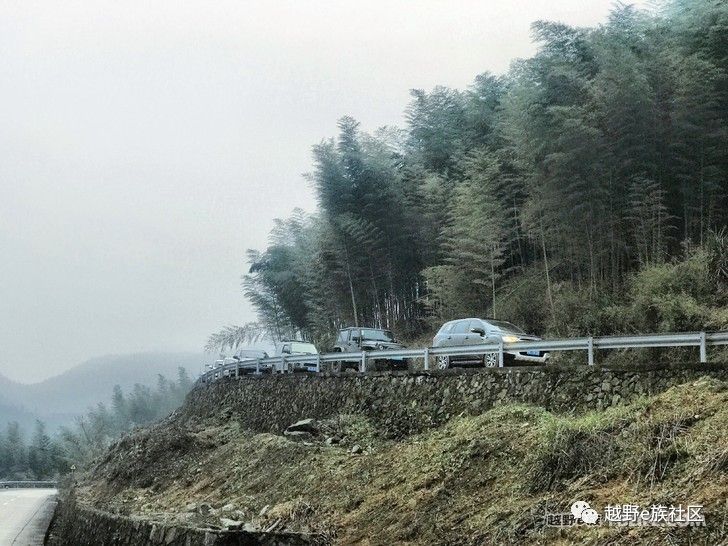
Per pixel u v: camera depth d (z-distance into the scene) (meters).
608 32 29.86
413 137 44.81
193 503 17.81
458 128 41.94
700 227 27.12
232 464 19.80
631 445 9.42
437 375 16.92
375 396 18.75
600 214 27.23
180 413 41.34
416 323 39.88
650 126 27.16
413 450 13.86
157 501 20.67
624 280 27.16
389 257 38.72
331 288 40.16
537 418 12.22
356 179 38.88
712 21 27.58
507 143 35.66
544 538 8.58
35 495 47.03
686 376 11.89
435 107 43.47
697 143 26.64
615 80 26.91
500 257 35.44
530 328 30.09
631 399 12.53
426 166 41.84
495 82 41.78
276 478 16.61
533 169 30.11
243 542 11.16
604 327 22.16
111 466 34.19
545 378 14.21
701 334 12.04
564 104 28.84
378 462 14.23
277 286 48.16
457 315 33.91
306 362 25.92
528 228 32.12
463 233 33.19
